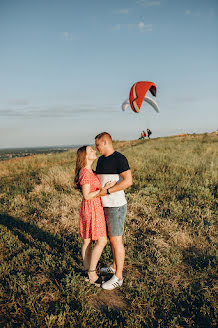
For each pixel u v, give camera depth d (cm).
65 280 288
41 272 317
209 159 1094
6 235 414
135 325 231
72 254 365
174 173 809
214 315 241
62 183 751
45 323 230
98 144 279
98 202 286
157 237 404
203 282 291
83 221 292
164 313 247
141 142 2612
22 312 244
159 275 313
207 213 484
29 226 466
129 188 673
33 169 1184
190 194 607
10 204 598
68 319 235
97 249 286
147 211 507
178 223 462
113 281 286
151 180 751
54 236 423
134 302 267
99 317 245
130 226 457
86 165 285
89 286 289
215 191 636
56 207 557
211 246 373
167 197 601
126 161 270
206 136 2688
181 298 267
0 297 266
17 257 346
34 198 642
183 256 357
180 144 1925
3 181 903
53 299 266
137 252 367
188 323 235
